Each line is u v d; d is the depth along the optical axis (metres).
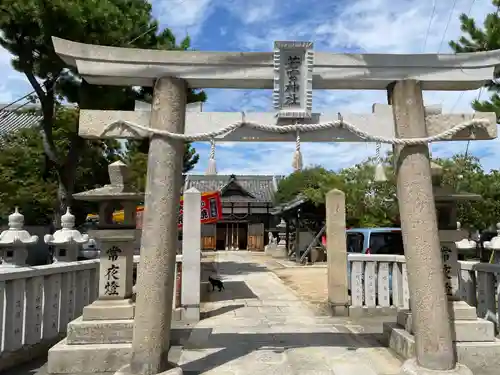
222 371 4.50
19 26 9.81
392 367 4.61
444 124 4.63
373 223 18.33
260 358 4.95
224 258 26.80
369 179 19.00
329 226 8.05
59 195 12.14
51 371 4.47
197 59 4.42
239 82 4.59
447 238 5.11
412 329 4.95
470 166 16.33
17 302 4.75
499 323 5.54
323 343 5.67
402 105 4.50
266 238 37.78
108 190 5.24
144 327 3.99
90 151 16.28
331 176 22.31
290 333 6.29
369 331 6.42
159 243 4.09
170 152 4.27
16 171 14.83
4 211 14.54
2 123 21.81
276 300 9.68
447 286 5.08
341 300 7.78
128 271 5.23
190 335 6.14
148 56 4.38
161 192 4.17
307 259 21.78
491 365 4.54
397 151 4.54
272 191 39.59
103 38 10.18
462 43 10.51
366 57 4.55
